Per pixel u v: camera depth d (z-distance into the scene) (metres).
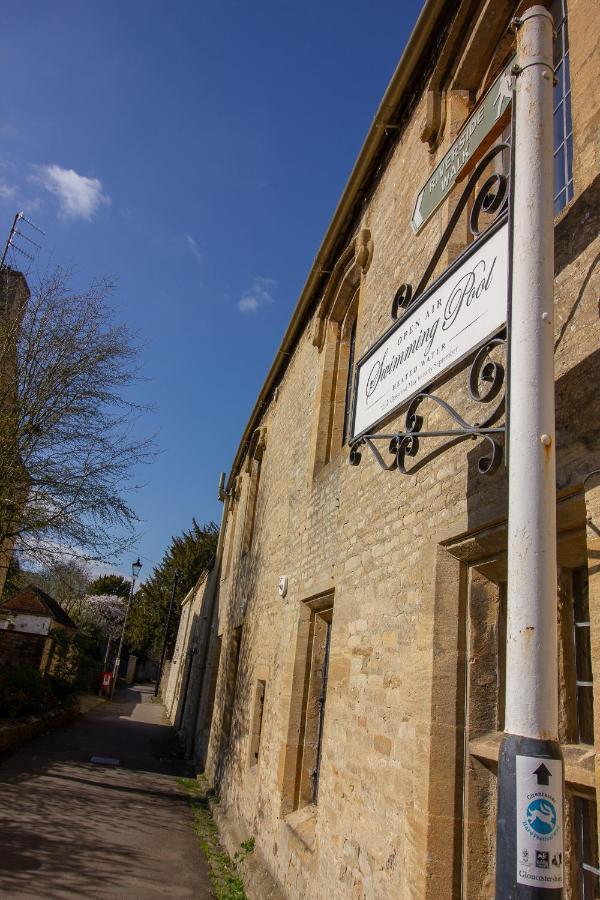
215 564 19.45
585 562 3.12
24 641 18.67
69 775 11.62
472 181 4.12
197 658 20.53
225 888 6.93
